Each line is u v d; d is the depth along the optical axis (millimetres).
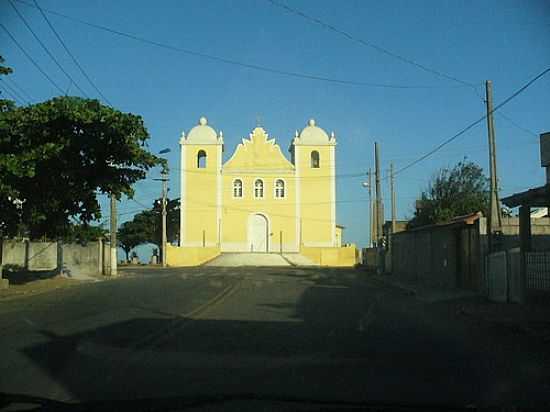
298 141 78125
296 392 8469
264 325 15578
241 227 77125
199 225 76750
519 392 8703
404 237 40906
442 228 30906
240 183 77625
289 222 77500
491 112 24047
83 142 26000
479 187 51688
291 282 33750
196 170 77125
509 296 21891
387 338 13656
